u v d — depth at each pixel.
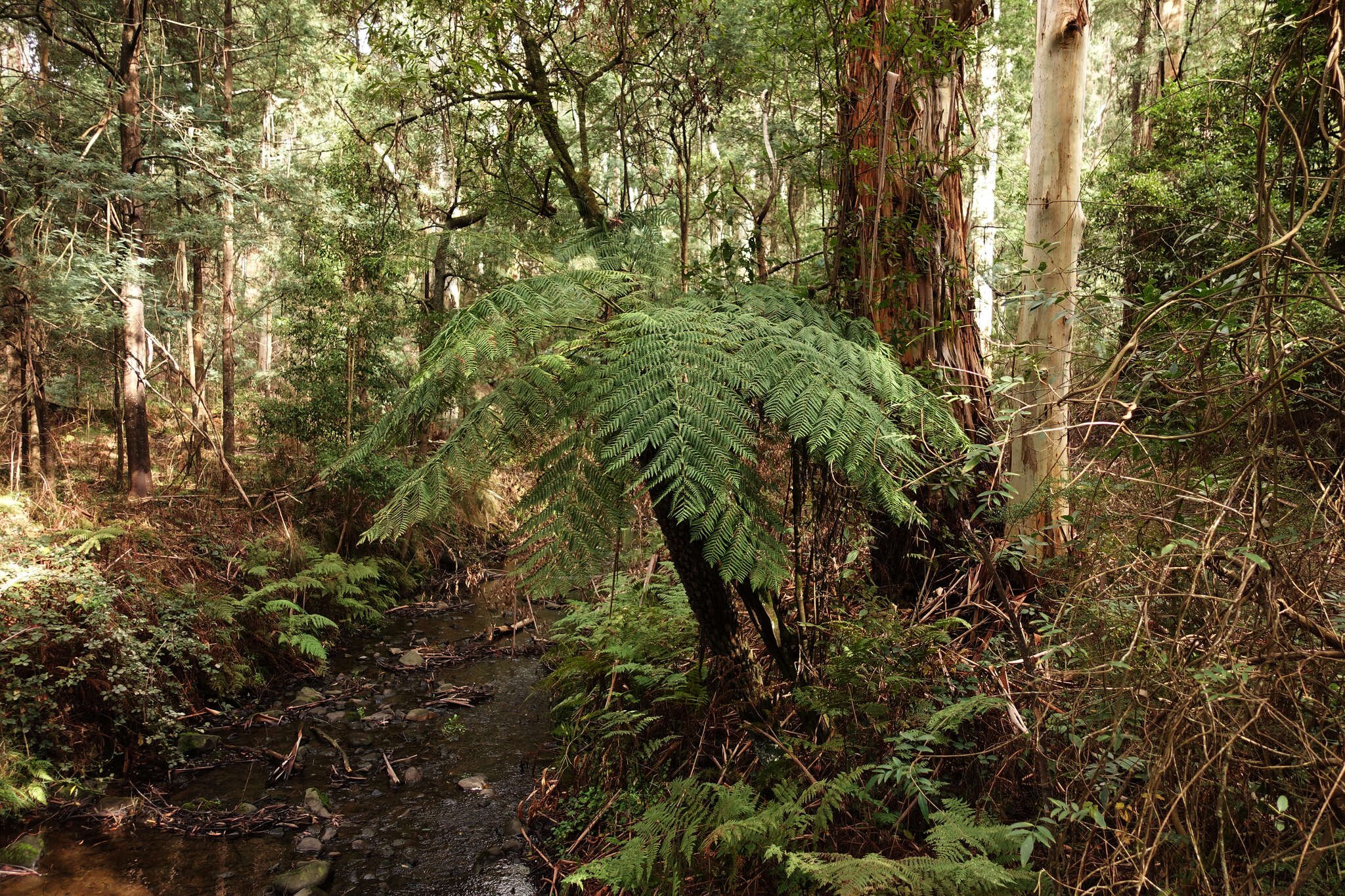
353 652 6.10
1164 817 1.54
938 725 2.06
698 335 2.15
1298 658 1.37
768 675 3.03
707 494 1.97
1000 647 2.49
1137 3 10.57
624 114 4.87
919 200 3.14
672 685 3.10
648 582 4.05
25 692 3.80
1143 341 1.92
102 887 3.00
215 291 12.08
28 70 8.17
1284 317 1.55
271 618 5.70
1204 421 1.81
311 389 8.74
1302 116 1.50
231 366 9.43
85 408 10.30
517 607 6.90
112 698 4.08
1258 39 2.12
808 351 2.18
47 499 5.94
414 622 6.89
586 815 3.14
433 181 8.41
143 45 8.34
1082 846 1.71
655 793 2.93
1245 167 4.74
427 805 3.63
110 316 6.61
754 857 2.33
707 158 6.79
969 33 2.90
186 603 5.12
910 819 2.23
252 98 12.39
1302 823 1.36
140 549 5.60
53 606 4.26
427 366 2.30
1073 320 2.92
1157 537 1.93
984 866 1.69
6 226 6.11
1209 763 1.34
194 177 7.28
